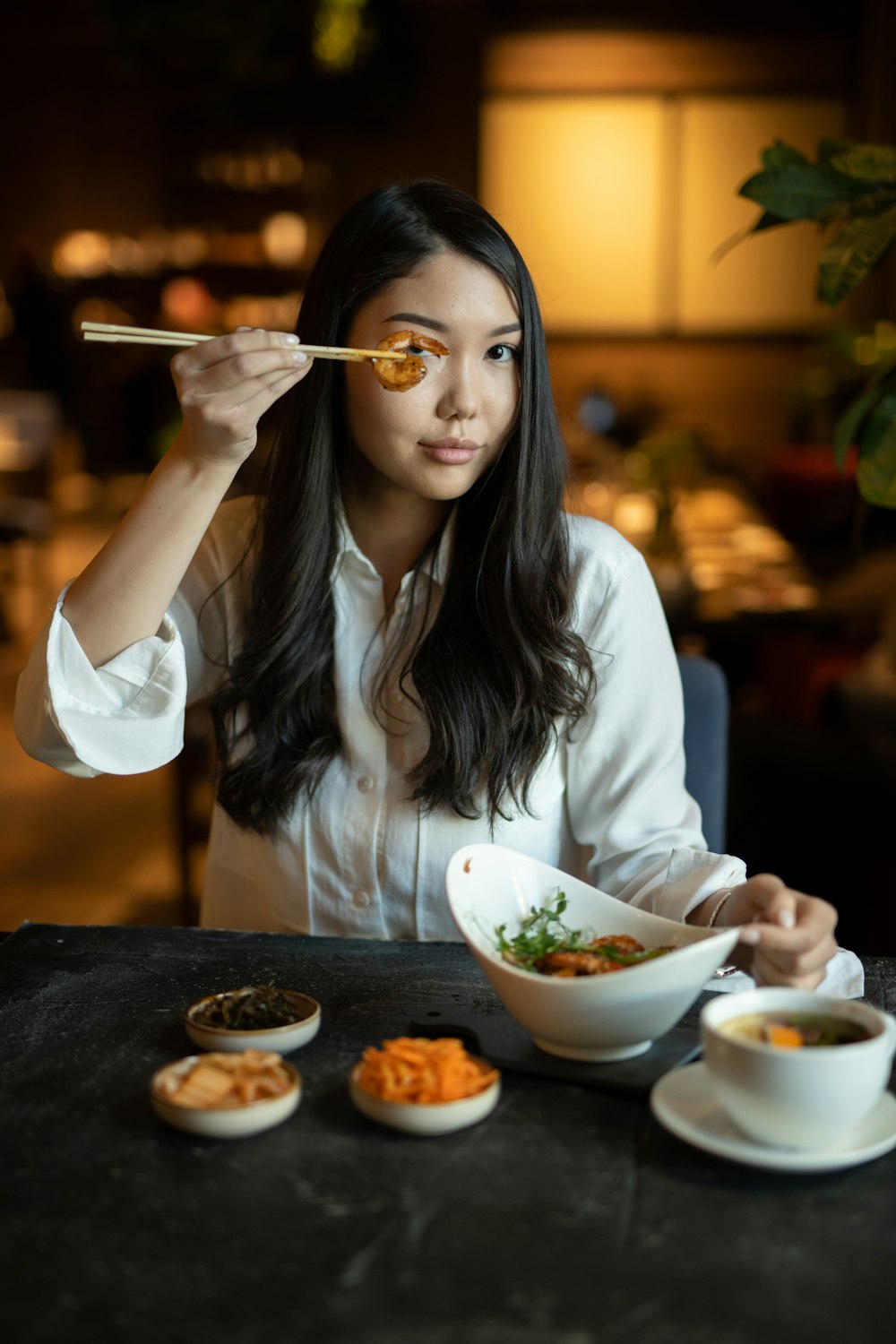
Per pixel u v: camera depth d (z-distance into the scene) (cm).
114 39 837
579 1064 104
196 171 1005
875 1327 75
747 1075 87
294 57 904
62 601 127
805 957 105
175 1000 120
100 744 130
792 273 921
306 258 987
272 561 145
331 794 149
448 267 129
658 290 934
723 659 515
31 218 1042
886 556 409
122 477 1049
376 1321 76
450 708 140
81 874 392
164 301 998
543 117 926
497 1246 82
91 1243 83
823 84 904
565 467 144
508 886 116
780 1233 84
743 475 738
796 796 279
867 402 139
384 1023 115
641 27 907
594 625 149
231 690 148
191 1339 74
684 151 920
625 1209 86
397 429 130
